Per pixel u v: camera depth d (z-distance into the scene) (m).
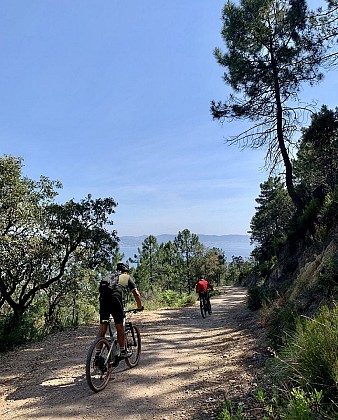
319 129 17.19
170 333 11.10
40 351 9.64
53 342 11.10
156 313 17.91
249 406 4.11
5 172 15.82
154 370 6.46
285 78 19.16
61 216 17.86
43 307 19.52
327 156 22.69
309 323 4.75
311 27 17.38
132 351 6.65
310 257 12.45
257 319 11.01
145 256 67.75
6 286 17.33
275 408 3.81
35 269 17.34
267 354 6.46
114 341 6.05
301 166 29.84
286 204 53.62
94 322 18.09
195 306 24.11
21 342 11.76
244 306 18.20
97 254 19.45
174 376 6.00
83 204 18.48
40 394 5.63
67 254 18.53
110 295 6.05
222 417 3.75
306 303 7.59
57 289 19.05
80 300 20.72
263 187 63.41
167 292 30.64
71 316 20.06
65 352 8.98
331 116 16.78
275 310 9.66
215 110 20.73
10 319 14.38
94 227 18.78
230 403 3.98
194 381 5.63
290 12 18.00
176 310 20.05
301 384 3.84
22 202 16.80
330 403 3.39
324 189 17.62
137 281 43.12
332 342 3.96
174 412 4.46
